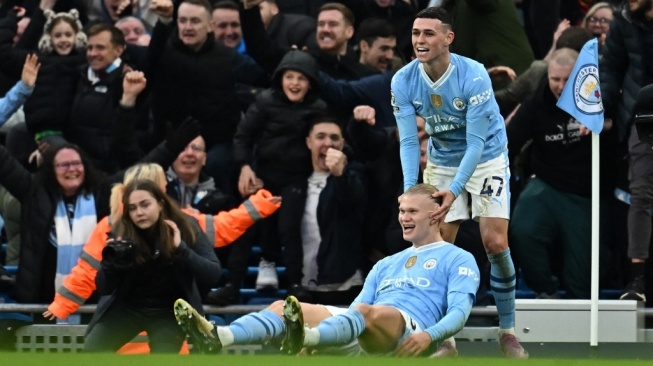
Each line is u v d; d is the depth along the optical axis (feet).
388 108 108.47
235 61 112.78
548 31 118.83
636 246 101.91
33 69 108.88
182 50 108.99
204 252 85.81
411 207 72.84
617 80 104.94
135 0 124.26
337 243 102.99
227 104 110.11
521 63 111.96
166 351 83.25
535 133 105.40
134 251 80.59
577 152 104.68
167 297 83.56
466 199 80.69
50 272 102.58
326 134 103.91
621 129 104.37
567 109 85.71
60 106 111.14
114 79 110.93
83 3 122.42
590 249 105.19
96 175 103.60
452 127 78.79
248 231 102.12
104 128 110.63
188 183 105.40
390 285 72.54
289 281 103.71
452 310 69.26
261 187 105.19
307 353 65.82
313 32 117.29
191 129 103.96
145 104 111.65
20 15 117.19
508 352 79.92
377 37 111.86
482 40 111.96
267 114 105.91
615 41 104.63
